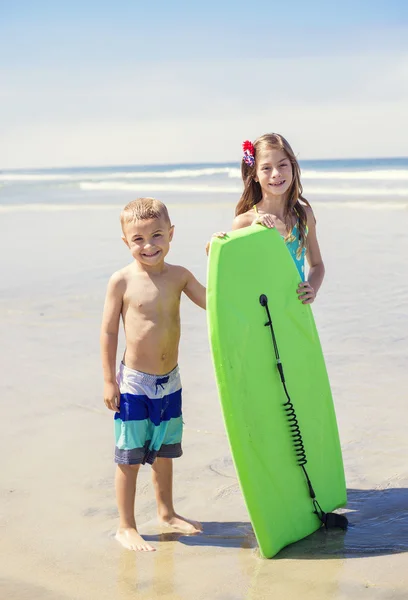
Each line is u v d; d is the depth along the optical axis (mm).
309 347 3633
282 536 3199
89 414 4922
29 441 4496
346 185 24016
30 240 12742
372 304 7270
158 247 3490
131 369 3496
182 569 3055
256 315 3396
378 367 5531
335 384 5238
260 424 3305
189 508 3695
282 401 3424
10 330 7023
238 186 28375
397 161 61781
